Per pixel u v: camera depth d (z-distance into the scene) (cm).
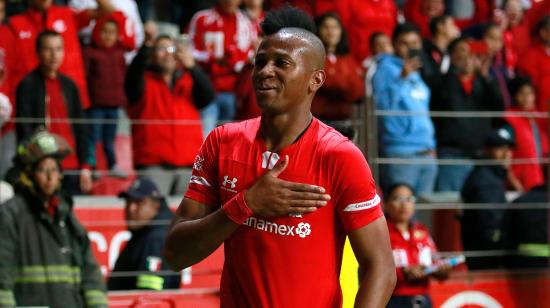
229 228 1034
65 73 2630
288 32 1063
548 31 3266
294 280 1066
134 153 2520
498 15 3534
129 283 2062
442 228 2591
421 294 2136
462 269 2405
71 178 2464
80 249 1825
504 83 3219
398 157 2553
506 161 2459
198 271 2138
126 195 2097
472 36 3372
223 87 2761
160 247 2061
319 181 1065
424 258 2162
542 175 2948
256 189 1023
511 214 2402
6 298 1720
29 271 1761
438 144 2716
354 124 2222
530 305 2298
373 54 2914
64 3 2988
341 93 2442
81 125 2450
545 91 3250
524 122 2905
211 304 2062
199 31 2823
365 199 1066
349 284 1552
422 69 2766
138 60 2491
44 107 2405
